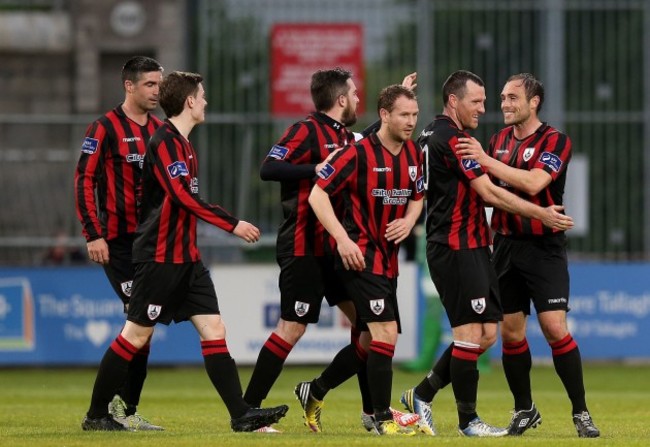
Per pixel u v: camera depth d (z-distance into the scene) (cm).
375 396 2808
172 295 2820
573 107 6125
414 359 5588
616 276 5741
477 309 2817
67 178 5844
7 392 4697
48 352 5572
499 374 5562
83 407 3956
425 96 6056
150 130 3244
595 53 6119
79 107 6844
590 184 6103
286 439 2605
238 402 2794
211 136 5962
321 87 3005
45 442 2594
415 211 2834
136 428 3023
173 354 5609
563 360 2911
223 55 6088
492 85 6091
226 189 5950
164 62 6844
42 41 6819
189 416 3550
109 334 5572
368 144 2792
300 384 3056
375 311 2791
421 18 6081
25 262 5841
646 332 5741
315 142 2983
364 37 6091
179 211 2808
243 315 5538
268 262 5675
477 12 6100
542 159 2878
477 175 2784
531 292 2936
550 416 3694
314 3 6100
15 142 5891
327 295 3039
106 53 6862
